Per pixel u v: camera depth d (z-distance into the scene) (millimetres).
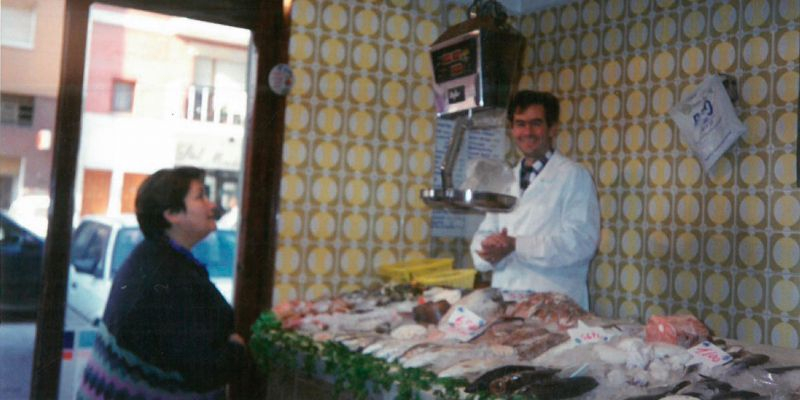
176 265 1573
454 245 2941
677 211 2477
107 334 1487
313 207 2672
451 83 2012
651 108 2559
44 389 1422
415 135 2859
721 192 2352
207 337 1566
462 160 2639
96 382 1462
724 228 2342
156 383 1508
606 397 1397
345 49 2727
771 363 1494
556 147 2908
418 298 2305
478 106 1945
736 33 2334
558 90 2898
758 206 2254
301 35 2631
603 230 2717
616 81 2678
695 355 1524
